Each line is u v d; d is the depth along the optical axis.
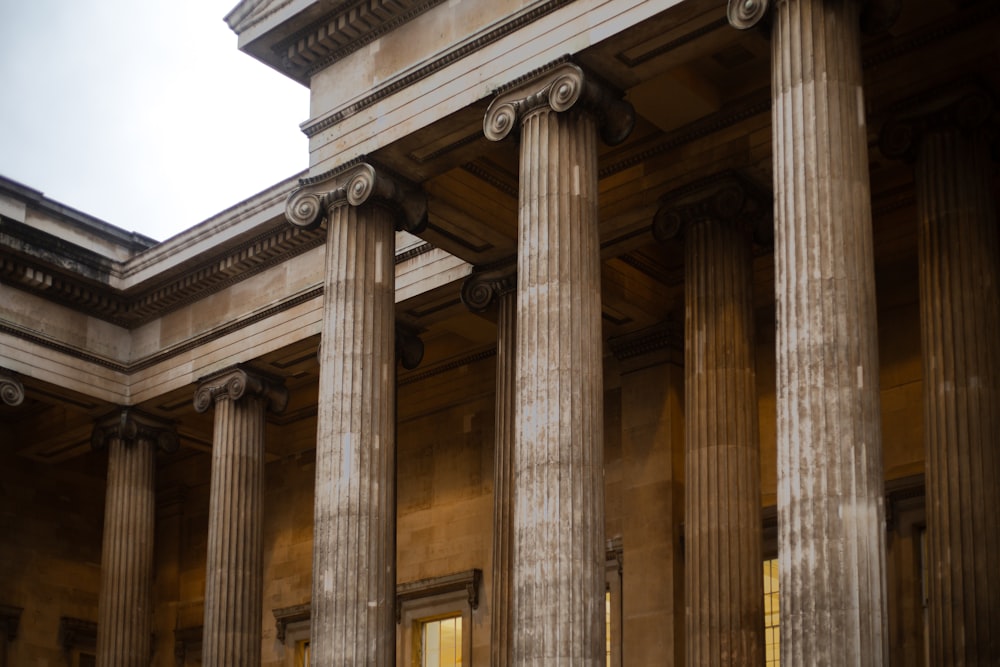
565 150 32.50
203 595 58.88
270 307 48.12
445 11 35.62
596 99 32.66
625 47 32.25
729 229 36.84
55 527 58.97
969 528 30.30
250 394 48.81
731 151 36.94
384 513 35.03
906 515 38.62
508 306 40.94
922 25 33.44
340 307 36.09
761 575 34.62
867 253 27.62
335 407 35.47
